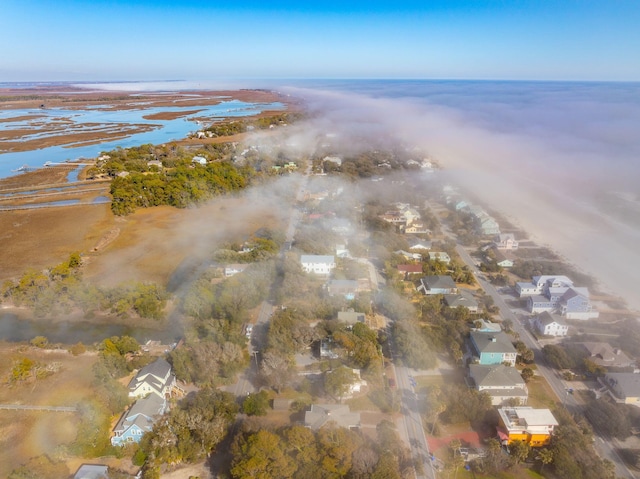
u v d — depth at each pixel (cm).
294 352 7819
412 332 8188
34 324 9212
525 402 6731
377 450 5647
